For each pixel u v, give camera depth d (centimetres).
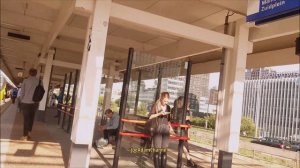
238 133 678
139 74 795
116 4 575
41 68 1733
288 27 622
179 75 711
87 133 535
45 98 1385
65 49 1421
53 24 1049
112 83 1474
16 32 1263
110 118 895
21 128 956
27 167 520
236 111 676
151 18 604
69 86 1436
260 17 468
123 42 1136
